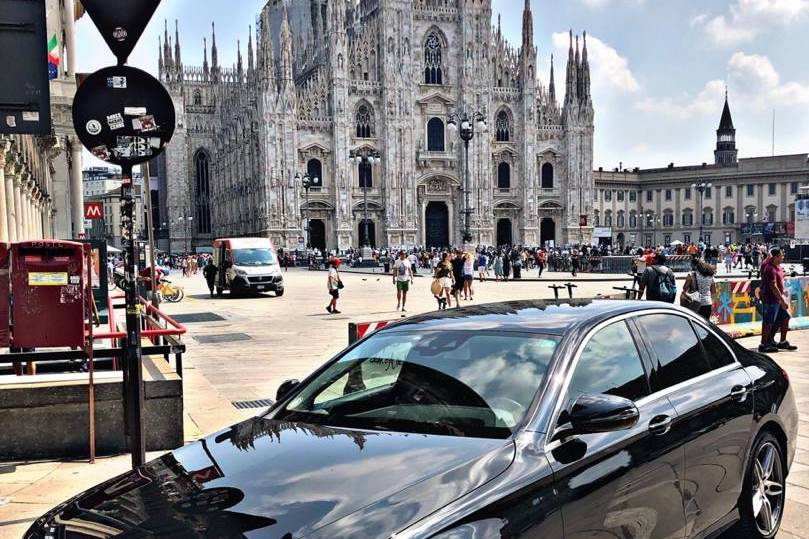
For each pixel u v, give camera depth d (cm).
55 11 2427
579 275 5341
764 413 548
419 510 316
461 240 9062
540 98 9556
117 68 604
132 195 616
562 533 360
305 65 10138
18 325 766
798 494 663
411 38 8788
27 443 791
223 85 11994
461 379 433
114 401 816
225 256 3688
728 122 13888
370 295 3438
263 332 2030
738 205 11906
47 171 3416
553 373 416
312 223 8744
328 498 328
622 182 12750
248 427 450
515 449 370
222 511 328
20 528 586
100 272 1769
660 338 514
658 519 433
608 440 411
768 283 1427
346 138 8531
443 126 9050
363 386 461
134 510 342
